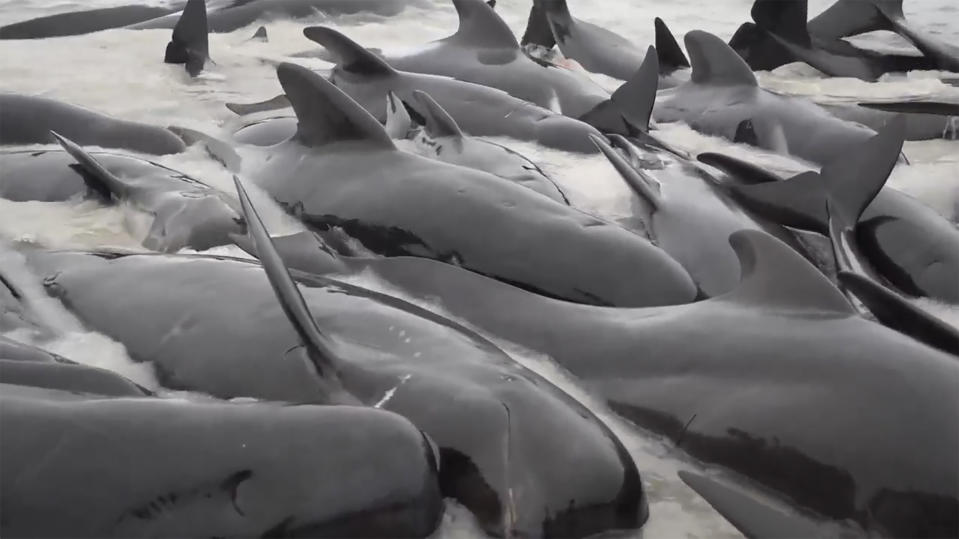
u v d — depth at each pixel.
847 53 10.22
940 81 9.74
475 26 8.50
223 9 12.49
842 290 4.75
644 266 4.44
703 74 8.16
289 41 11.45
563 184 6.36
